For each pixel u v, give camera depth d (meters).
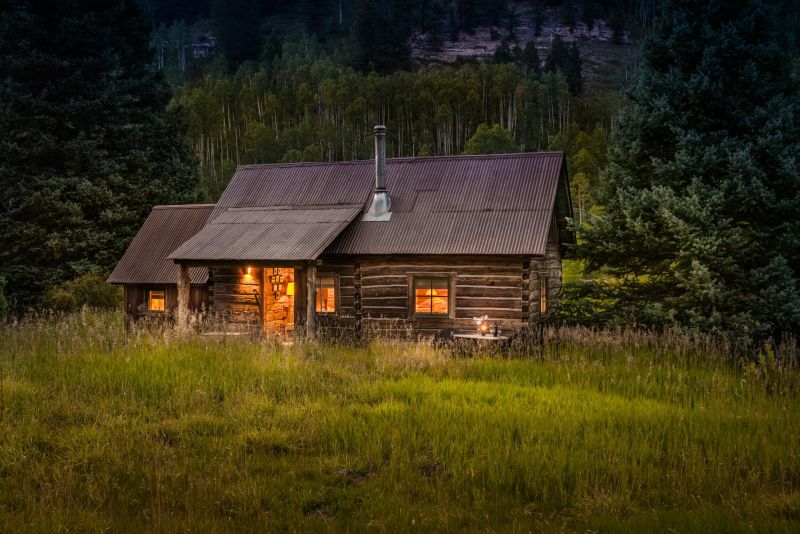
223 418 8.59
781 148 14.05
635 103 16.28
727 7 15.47
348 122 120.88
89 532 5.30
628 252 15.58
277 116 129.62
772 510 5.61
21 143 27.28
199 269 18.47
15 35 28.55
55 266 27.39
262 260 15.30
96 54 30.58
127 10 34.16
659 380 10.92
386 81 139.12
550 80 146.00
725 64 15.19
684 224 13.66
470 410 8.77
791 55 15.09
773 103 14.36
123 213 28.62
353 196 18.17
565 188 18.11
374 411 8.80
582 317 15.71
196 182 34.19
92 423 8.45
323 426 8.10
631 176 16.27
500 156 17.89
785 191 14.20
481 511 5.81
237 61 192.50
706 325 13.45
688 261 14.36
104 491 6.27
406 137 126.12
